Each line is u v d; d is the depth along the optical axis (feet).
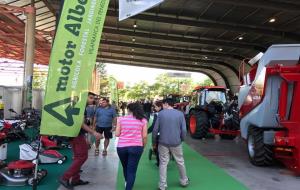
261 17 73.26
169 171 28.68
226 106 50.55
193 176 27.35
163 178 22.77
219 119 49.44
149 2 22.66
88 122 36.76
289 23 75.97
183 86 164.66
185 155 37.17
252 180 26.27
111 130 34.53
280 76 28.94
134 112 20.83
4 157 29.76
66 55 19.81
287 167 30.19
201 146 43.93
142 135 20.74
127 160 20.85
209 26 79.15
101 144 41.96
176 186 24.16
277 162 32.40
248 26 80.43
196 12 73.77
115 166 29.76
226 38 96.58
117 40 114.52
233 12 71.67
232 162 33.40
